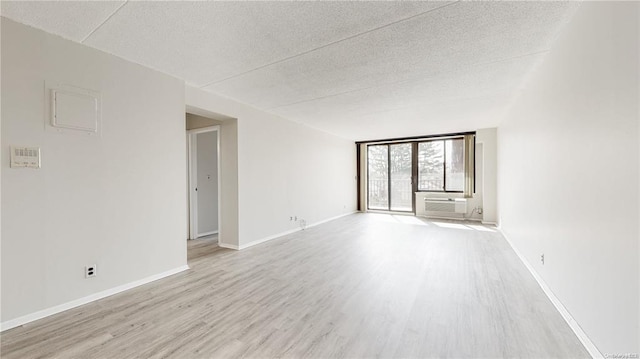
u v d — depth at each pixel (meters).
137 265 2.76
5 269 1.95
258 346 1.74
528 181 3.15
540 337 1.81
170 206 3.10
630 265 1.28
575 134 1.88
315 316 2.12
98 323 2.03
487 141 6.17
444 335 1.84
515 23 2.05
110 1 1.78
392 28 2.13
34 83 2.10
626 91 1.31
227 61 2.73
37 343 1.78
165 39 2.30
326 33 2.21
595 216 1.60
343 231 5.46
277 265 3.37
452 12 1.93
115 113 2.59
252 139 4.40
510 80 3.21
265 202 4.67
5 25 1.96
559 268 2.17
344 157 7.73
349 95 3.79
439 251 3.94
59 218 2.22
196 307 2.28
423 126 6.03
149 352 1.69
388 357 1.62
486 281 2.79
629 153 1.29
